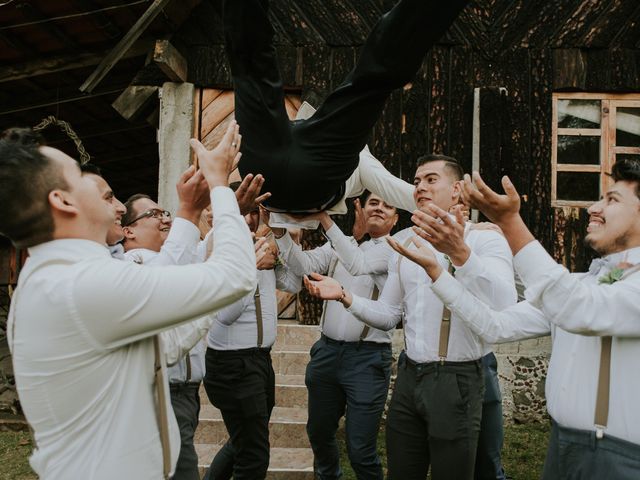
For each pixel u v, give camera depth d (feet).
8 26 16.93
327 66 17.56
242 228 5.03
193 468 7.86
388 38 6.23
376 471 10.73
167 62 16.14
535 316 7.03
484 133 16.88
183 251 6.34
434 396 7.96
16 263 26.55
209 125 17.71
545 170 17.11
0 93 22.34
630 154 17.29
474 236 8.38
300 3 17.71
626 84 17.19
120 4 16.51
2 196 4.46
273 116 6.64
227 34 6.49
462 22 17.54
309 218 7.80
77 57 19.33
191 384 8.21
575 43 17.33
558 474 6.16
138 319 4.45
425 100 17.46
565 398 6.09
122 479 4.45
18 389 4.63
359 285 11.93
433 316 8.18
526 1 17.51
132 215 9.52
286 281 11.75
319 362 11.44
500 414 10.16
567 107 17.52
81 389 4.48
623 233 6.13
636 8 17.28
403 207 10.98
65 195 4.64
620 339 5.76
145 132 27.71
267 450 10.53
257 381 10.44
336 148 6.79
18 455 14.51
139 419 4.62
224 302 4.74
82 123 25.99
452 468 7.82
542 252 5.75
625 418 5.60
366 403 10.77
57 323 4.41
